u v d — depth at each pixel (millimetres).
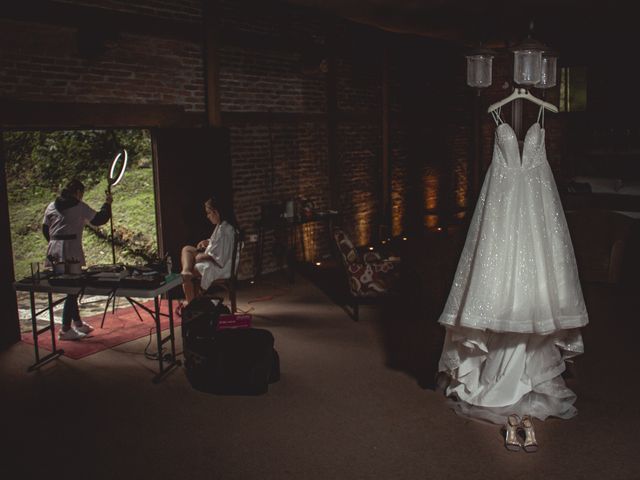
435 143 11617
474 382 4129
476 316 3746
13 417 4184
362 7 8609
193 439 3848
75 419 4145
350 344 5539
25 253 9266
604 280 7438
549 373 4000
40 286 4844
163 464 3555
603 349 5293
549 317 3725
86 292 4707
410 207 11195
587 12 8914
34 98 5711
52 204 5711
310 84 8898
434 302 6902
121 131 10070
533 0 8148
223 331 4664
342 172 9656
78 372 4984
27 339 5797
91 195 9922
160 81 6879
